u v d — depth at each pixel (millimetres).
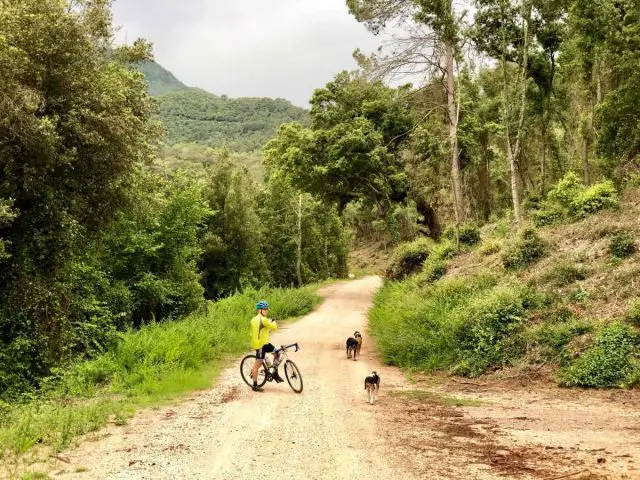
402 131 37344
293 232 62156
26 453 6828
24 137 12656
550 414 8828
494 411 9305
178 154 156125
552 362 12016
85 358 16969
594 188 20203
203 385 11852
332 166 34938
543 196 33938
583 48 26500
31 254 14289
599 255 15461
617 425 7832
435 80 29797
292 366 11242
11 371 13453
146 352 13781
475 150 36594
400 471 5949
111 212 17078
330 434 7699
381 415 9062
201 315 24656
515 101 29516
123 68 18000
